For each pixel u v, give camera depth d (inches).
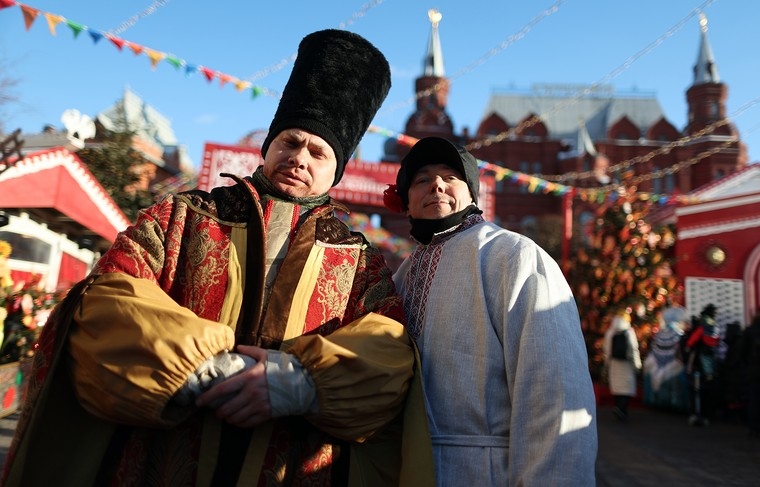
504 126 1968.5
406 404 61.3
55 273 344.8
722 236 464.8
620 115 2028.8
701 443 241.0
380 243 641.6
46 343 54.9
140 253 57.7
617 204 411.2
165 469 55.1
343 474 60.9
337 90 68.0
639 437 253.8
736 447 233.0
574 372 59.7
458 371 65.4
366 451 62.3
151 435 56.2
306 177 65.9
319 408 55.0
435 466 63.4
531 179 394.9
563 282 66.1
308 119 65.8
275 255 63.4
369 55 72.2
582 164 1840.6
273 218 65.2
